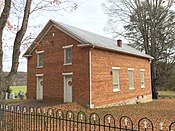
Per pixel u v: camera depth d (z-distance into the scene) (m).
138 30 39.19
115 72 23.08
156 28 36.53
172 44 36.62
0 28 8.16
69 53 21.61
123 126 10.41
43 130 7.34
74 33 21.00
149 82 31.19
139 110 18.27
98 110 18.06
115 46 24.41
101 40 24.31
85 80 19.81
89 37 22.58
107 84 21.50
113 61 22.70
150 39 37.03
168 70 38.00
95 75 20.09
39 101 22.41
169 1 35.91
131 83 26.03
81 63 20.31
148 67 31.36
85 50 20.12
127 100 24.69
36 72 24.34
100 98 20.39
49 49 23.33
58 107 17.97
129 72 25.84
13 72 8.34
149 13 36.75
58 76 22.16
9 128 7.86
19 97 32.88
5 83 8.18
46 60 23.50
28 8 8.61
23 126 7.46
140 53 29.41
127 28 40.09
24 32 8.50
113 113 16.02
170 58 37.62
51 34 23.31
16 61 8.40
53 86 22.50
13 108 7.84
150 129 10.02
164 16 36.31
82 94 19.89
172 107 21.09
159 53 37.25
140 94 27.91
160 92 43.66
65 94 21.41
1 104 8.05
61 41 22.25
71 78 21.11
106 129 9.35
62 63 21.91
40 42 24.19
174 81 39.25
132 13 38.50
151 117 14.15
